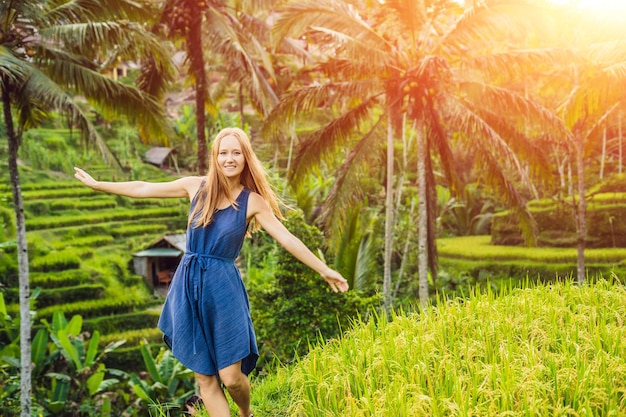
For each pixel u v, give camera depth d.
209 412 3.26
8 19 12.70
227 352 3.18
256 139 40.25
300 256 3.23
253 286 13.63
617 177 29.27
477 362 3.66
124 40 13.68
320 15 14.00
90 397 15.69
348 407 3.32
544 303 4.87
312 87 14.83
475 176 34.44
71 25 12.91
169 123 14.84
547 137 19.83
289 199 20.11
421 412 3.06
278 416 3.99
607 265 22.61
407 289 21.16
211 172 3.25
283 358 11.59
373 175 28.23
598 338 3.83
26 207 30.92
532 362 3.53
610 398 3.17
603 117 19.11
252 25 19.16
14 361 15.90
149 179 38.16
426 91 14.51
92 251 27.94
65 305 22.88
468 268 24.98
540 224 27.52
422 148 15.12
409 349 3.93
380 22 14.94
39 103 13.75
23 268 13.38
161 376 15.75
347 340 4.47
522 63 13.59
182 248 27.92
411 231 22.27
